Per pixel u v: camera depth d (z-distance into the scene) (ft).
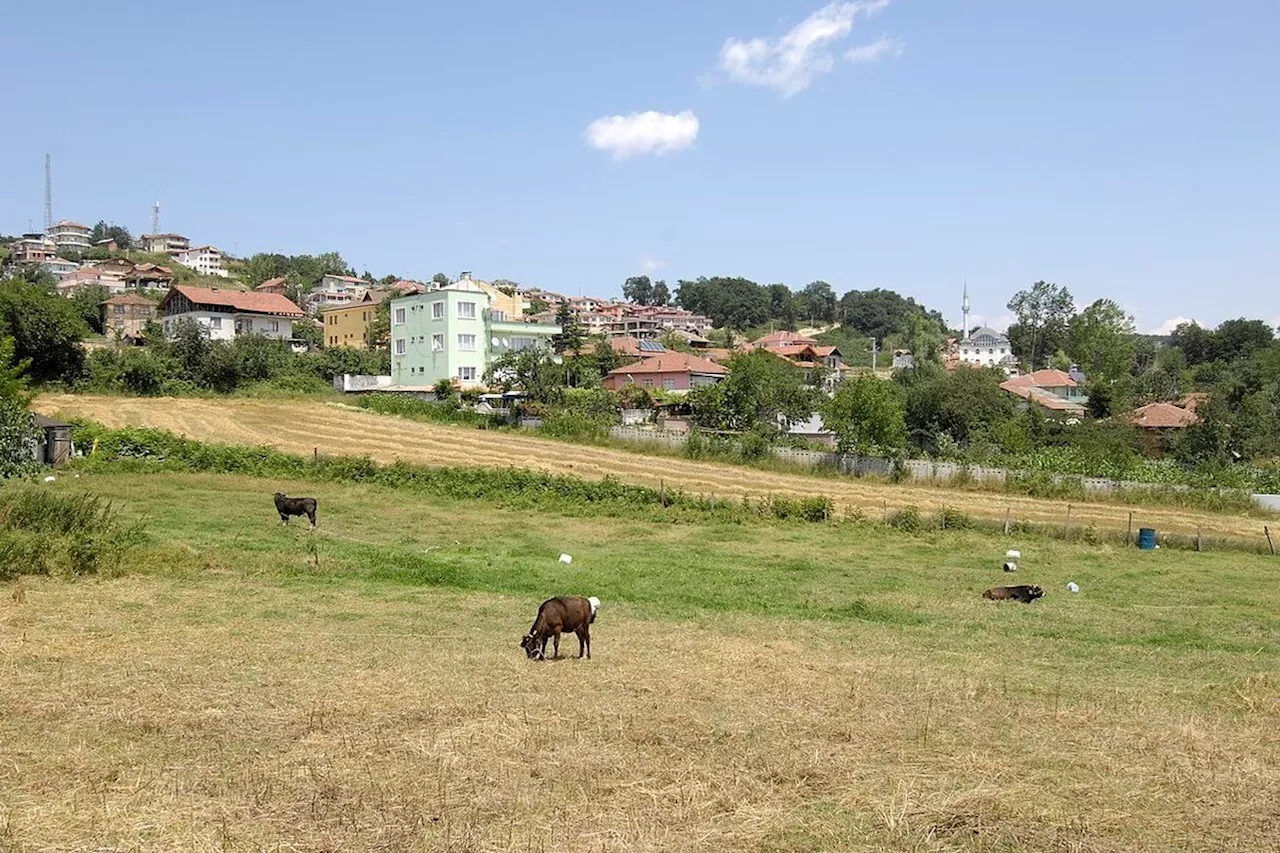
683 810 21.76
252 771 23.31
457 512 100.63
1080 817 22.27
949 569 81.41
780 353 369.71
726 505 111.55
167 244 610.65
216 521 81.20
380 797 21.85
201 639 39.19
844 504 123.54
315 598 51.21
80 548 54.03
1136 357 413.39
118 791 21.75
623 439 167.84
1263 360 274.36
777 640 46.01
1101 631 55.36
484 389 236.84
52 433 115.34
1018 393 264.72
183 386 217.77
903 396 216.74
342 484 113.50
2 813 20.18
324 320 362.12
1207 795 24.12
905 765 25.80
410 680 33.22
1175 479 150.30
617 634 45.85
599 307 586.86
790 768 24.98
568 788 22.88
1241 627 58.08
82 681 31.48
